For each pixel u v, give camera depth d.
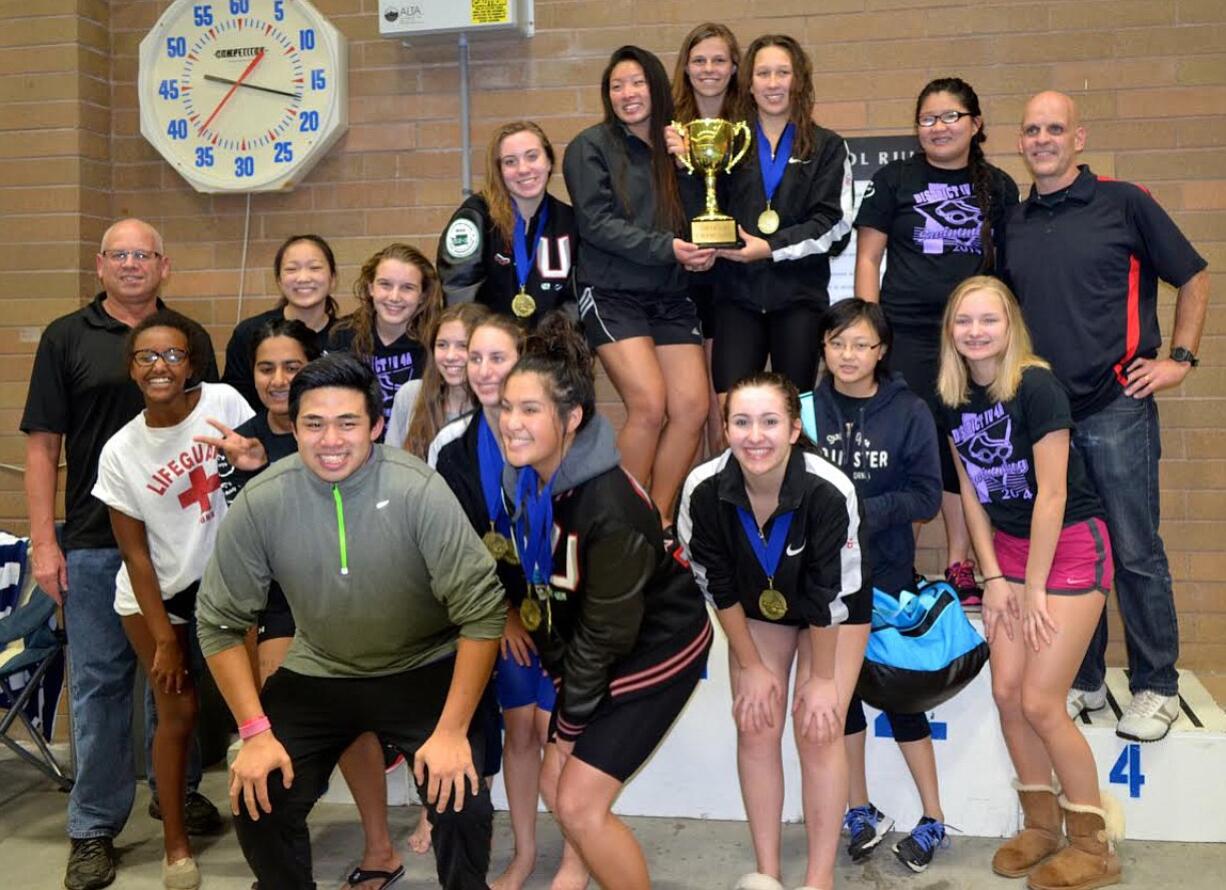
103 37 4.52
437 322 2.95
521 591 2.63
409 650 2.56
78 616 3.28
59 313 4.42
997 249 3.42
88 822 3.22
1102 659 3.46
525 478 2.45
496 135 3.34
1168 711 3.26
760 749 2.88
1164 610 3.26
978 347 2.93
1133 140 4.02
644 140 3.42
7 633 3.55
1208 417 4.04
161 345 2.91
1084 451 3.27
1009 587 3.09
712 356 3.63
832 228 3.42
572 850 2.98
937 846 3.27
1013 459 2.97
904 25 4.10
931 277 3.44
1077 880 2.99
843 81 4.14
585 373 2.41
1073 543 2.97
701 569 2.77
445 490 2.46
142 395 3.32
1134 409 3.23
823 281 3.57
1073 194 3.25
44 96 4.39
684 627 2.53
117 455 2.97
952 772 3.36
